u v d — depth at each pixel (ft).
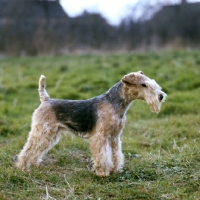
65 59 71.61
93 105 20.40
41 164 21.52
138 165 20.86
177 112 35.32
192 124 29.76
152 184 18.34
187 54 70.28
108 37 89.71
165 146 25.13
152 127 29.53
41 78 21.75
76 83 46.98
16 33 80.94
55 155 23.24
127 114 35.70
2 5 92.17
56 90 43.24
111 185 18.31
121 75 50.90
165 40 88.53
